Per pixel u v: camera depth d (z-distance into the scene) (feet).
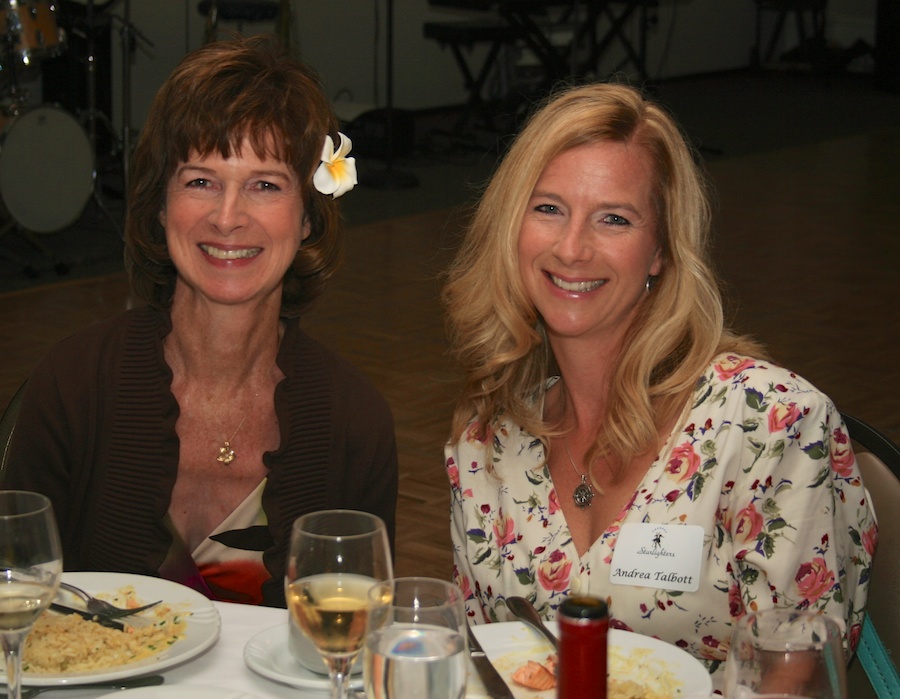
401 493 12.52
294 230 6.07
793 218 26.35
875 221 26.30
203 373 6.24
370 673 3.56
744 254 23.17
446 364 16.74
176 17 30.96
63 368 6.25
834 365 16.87
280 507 6.26
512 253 5.90
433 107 37.70
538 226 5.79
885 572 5.74
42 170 21.17
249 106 5.76
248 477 6.31
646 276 5.83
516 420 6.09
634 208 5.66
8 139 20.67
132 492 6.16
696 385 5.72
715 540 5.60
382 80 36.09
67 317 18.54
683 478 5.61
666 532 5.54
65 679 4.35
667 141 5.73
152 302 6.40
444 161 31.65
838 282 21.38
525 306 5.96
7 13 20.72
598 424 5.94
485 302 6.16
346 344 17.56
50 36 21.29
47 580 4.16
